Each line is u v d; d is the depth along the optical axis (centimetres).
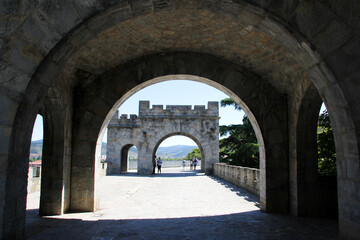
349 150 331
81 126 691
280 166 679
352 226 324
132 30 545
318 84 368
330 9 317
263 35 528
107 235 503
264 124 689
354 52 314
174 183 1468
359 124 316
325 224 567
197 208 766
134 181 1573
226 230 536
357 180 318
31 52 319
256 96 697
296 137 643
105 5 328
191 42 627
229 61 697
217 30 555
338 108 342
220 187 1270
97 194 721
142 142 2244
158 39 604
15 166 328
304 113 630
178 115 2269
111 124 2369
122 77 697
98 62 639
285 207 673
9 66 309
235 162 2089
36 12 313
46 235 493
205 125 2266
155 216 664
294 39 343
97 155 709
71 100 680
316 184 637
